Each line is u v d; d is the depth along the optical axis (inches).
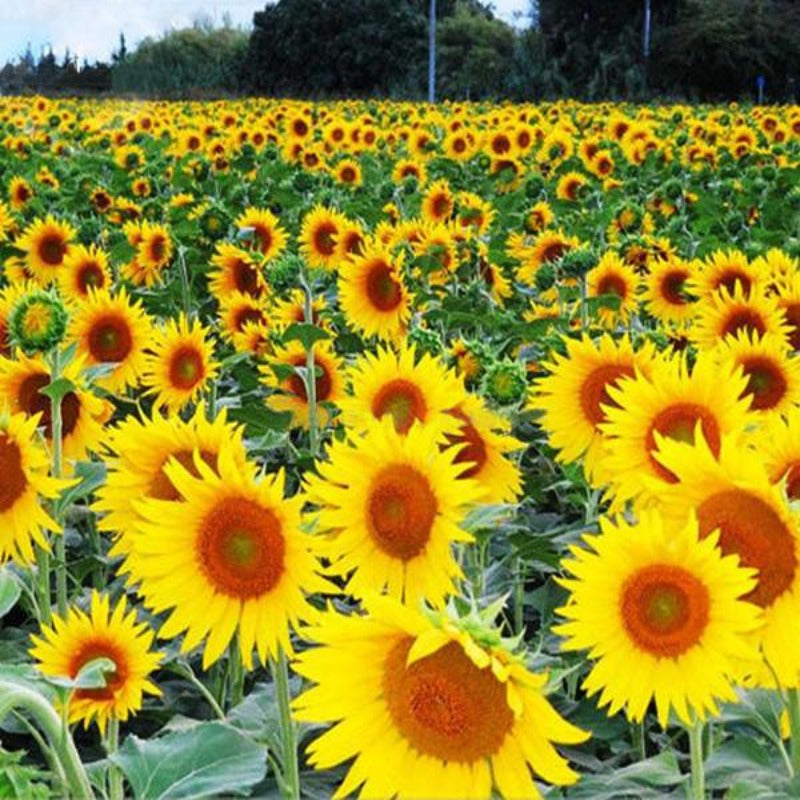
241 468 118.2
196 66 2901.1
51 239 380.5
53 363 178.1
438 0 2960.1
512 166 705.6
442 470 114.5
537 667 144.6
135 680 143.6
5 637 198.8
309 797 148.3
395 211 502.0
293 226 516.7
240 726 143.6
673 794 133.4
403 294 282.7
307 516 114.3
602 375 156.1
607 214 490.9
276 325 300.0
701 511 97.4
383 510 115.1
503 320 329.4
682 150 749.3
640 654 93.1
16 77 2982.3
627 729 168.7
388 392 150.8
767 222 517.0
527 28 2679.6
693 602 92.2
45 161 745.6
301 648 180.2
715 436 118.6
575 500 207.6
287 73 2768.2
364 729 86.4
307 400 262.1
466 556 170.2
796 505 94.6
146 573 111.0
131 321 239.1
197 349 241.3
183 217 488.4
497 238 459.8
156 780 104.1
